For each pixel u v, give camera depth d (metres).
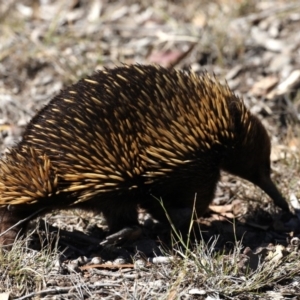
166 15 18.44
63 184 10.23
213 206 12.40
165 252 10.63
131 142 10.09
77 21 18.97
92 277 10.17
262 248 10.80
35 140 10.20
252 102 15.62
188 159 10.37
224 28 17.53
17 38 17.84
